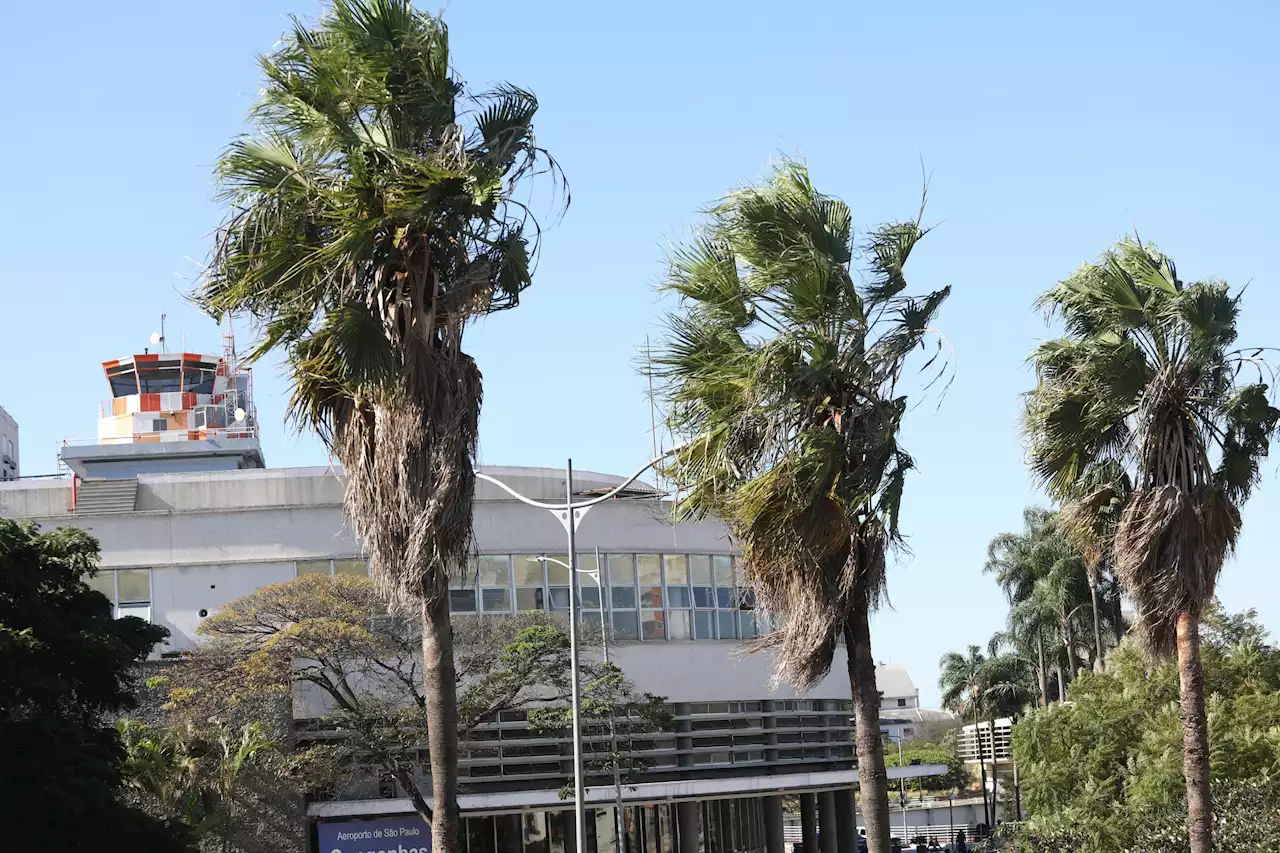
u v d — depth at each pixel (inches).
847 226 643.5
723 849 2198.6
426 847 1743.4
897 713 6722.4
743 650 655.8
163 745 1593.3
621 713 1817.2
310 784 1636.3
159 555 1925.4
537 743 1876.2
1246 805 1061.1
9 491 2079.2
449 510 590.6
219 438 3523.6
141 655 1204.5
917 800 4510.3
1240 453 845.2
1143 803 1114.1
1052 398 871.7
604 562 2039.9
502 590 1980.8
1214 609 1315.2
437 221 601.6
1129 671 1291.8
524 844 1940.2
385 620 1664.6
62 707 1120.8
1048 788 1207.6
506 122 634.2
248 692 1631.4
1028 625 3218.5
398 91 606.9
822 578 622.2
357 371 577.3
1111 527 885.8
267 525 1946.4
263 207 604.4
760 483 615.8
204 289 612.1
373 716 1644.9
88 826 1035.9
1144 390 844.0
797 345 626.8
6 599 1082.1
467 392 612.1
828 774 2133.4
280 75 606.5
